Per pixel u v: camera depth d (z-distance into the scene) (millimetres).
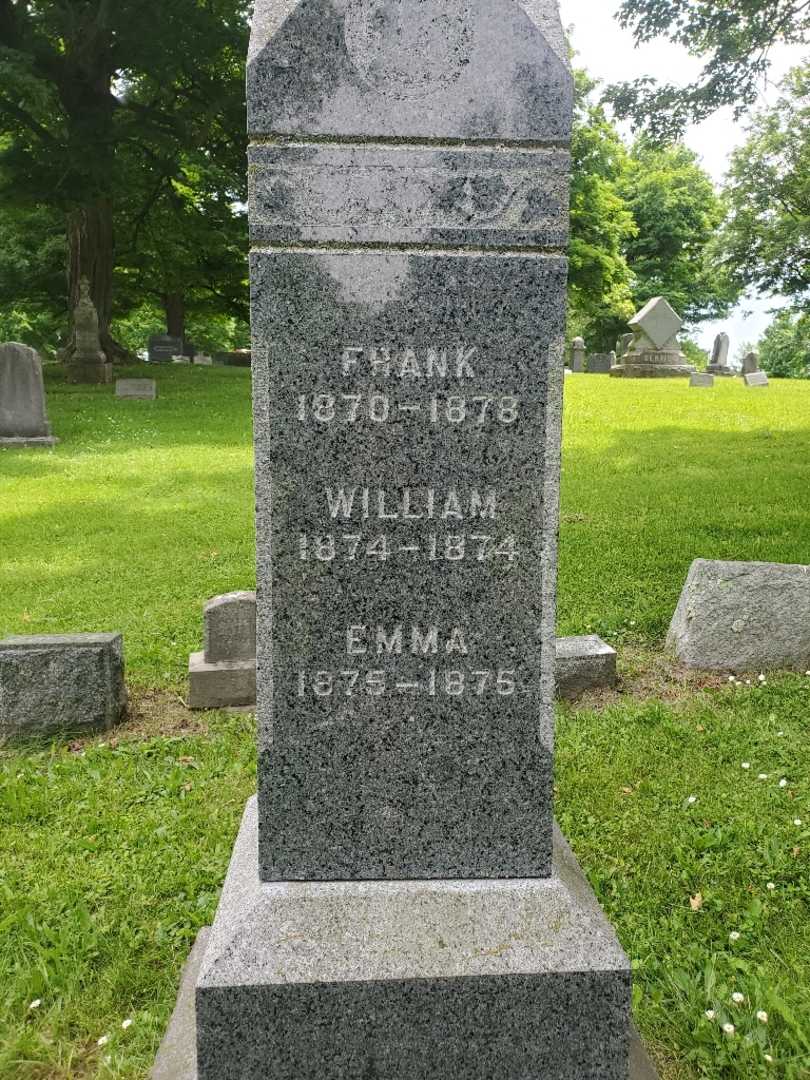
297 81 2463
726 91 14828
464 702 2756
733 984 3314
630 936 3590
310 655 2719
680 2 14445
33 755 5391
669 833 4277
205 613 6043
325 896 2736
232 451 16234
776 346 58344
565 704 5973
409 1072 2668
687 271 52750
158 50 23453
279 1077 2658
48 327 46688
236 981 2607
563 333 2592
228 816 4508
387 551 2678
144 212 30078
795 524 9859
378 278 2543
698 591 6457
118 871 4055
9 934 3641
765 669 6383
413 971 2625
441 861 2816
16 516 11352
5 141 29984
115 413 20531
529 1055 2682
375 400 2602
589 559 8781
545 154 2514
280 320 2553
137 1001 3330
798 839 4195
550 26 2518
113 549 9781
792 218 34125
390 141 2500
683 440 16344
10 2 22656
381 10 2447
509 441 2639
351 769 2770
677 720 5551
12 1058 3064
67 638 5730
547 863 2830
